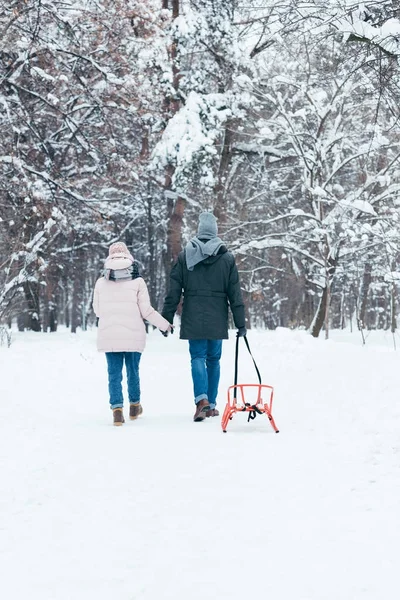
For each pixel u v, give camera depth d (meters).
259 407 6.96
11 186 21.23
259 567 3.09
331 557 3.20
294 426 7.02
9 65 20.09
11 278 22.48
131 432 6.86
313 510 3.98
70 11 20.69
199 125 24.91
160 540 3.50
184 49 26.14
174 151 24.86
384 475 4.72
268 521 3.78
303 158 24.02
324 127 24.70
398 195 23.41
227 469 5.09
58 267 33.41
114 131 23.81
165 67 25.20
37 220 24.75
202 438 6.46
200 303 7.84
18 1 18.45
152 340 23.06
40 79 20.97
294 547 3.35
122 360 7.75
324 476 4.79
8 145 20.48
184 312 7.89
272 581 2.93
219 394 9.82
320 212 24.11
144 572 3.06
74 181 23.58
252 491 4.44
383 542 3.38
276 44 17.16
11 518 3.96
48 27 21.30
